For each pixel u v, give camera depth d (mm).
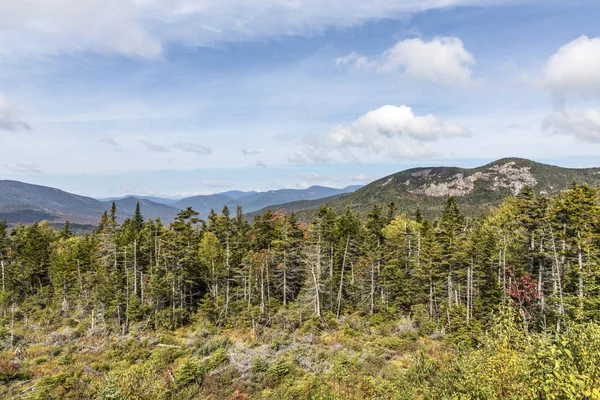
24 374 35125
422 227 55656
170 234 51219
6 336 47625
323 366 30984
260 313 46406
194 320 49969
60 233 83938
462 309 40156
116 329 47531
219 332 44625
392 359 32438
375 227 59031
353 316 48219
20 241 71625
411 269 50250
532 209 39219
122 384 18234
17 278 62688
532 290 36062
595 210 31578
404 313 47219
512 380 8539
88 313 55062
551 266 39594
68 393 28938
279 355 34594
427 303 47719
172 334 45844
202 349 38000
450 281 45188
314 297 47719
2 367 35438
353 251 55094
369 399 19656
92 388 29047
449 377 11977
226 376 29188
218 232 62656
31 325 52938
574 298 29078
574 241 32531
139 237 59562
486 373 9422
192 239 55438
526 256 40500
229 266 52719
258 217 60875
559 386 6277
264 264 50719
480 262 43094
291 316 45688
